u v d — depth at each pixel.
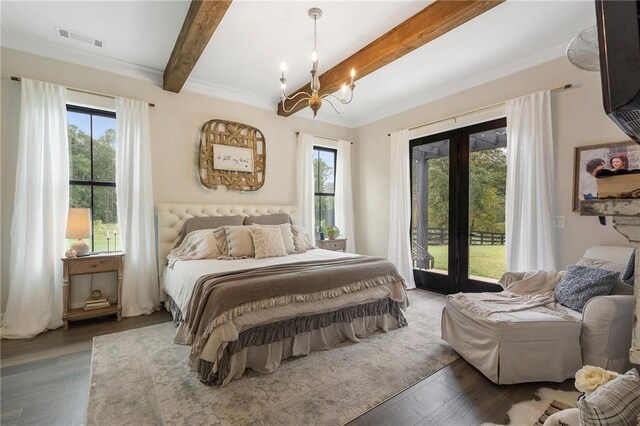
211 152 3.89
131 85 3.38
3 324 2.63
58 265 2.88
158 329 2.81
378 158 4.93
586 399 0.90
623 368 1.84
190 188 3.77
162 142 3.57
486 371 1.96
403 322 2.91
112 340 2.56
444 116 3.96
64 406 1.71
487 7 2.07
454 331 2.33
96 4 2.36
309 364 2.18
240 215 3.98
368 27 2.62
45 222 2.78
